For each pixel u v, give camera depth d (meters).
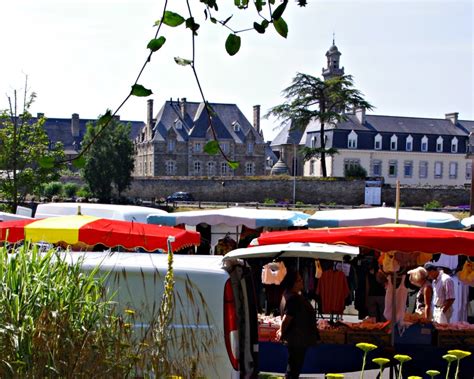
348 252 6.82
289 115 67.81
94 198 68.50
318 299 11.24
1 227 9.73
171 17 2.88
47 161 3.08
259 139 93.88
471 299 12.07
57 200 56.25
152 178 75.56
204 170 91.56
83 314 3.87
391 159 86.81
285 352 8.24
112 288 5.87
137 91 2.96
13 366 3.52
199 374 4.39
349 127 86.06
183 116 92.81
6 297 3.74
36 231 9.52
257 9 2.90
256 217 13.77
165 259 6.29
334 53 103.50
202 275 5.87
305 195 71.69
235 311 5.88
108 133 69.19
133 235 9.51
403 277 8.55
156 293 5.83
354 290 13.38
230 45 2.95
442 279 9.66
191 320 5.75
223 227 17.34
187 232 10.11
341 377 4.00
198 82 2.98
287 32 2.90
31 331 3.62
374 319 8.78
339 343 8.18
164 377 3.90
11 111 28.14
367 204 67.75
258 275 12.04
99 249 12.76
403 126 88.56
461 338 8.04
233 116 94.38
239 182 74.06
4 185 28.55
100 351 3.69
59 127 108.19
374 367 8.14
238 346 5.84
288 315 7.20
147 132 94.50
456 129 90.69
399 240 7.56
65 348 3.61
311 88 67.88
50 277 3.97
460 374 8.00
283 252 6.74
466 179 89.81
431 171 88.31
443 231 7.84
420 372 8.01
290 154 98.00
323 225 12.62
